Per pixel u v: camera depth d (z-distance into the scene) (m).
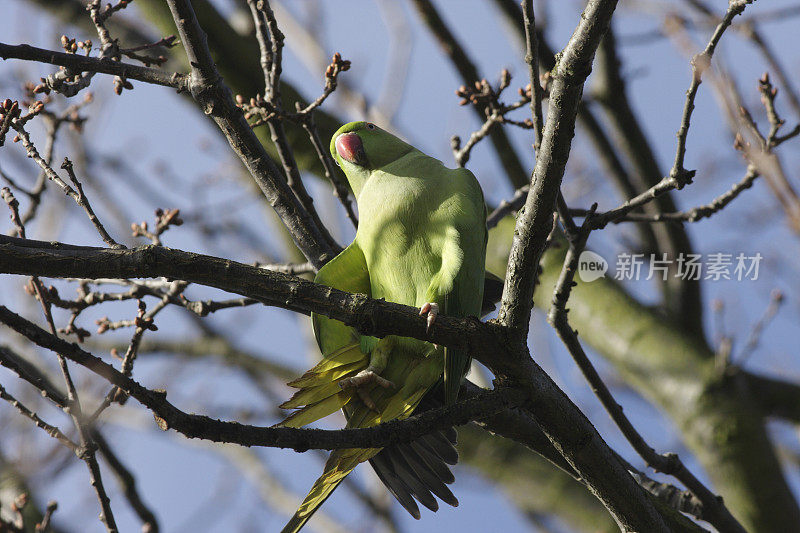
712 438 11.13
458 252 6.81
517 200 8.75
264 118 7.39
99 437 8.14
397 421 5.07
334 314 5.21
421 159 7.61
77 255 4.90
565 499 11.71
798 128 7.40
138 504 8.34
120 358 7.89
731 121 7.62
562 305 6.88
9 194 6.57
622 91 11.95
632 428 7.39
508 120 8.08
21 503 8.15
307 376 6.39
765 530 10.84
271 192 7.39
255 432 4.61
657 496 7.79
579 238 6.53
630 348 12.06
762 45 8.63
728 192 7.73
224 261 5.09
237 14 11.13
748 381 13.11
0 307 4.27
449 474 6.06
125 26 11.14
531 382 5.51
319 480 5.63
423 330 5.29
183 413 4.48
